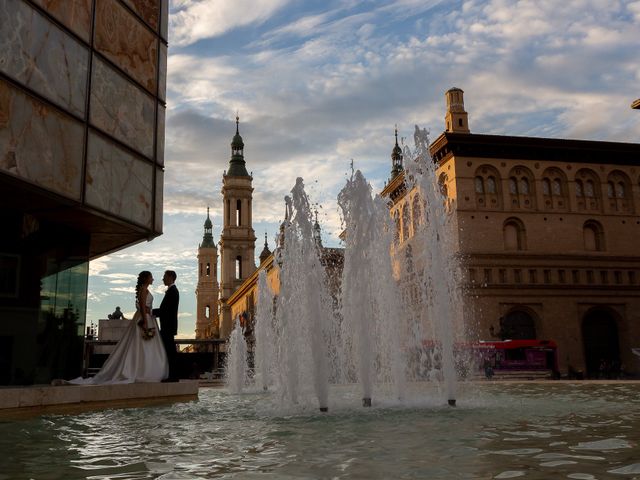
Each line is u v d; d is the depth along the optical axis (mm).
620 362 46875
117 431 7207
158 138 17422
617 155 49344
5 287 14164
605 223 48625
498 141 46969
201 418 8891
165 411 10336
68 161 13766
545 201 48031
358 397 13195
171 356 13711
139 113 16578
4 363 13977
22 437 6652
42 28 13305
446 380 11641
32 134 12828
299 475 4238
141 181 16453
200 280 178125
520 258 46125
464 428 6945
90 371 27016
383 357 13164
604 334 47562
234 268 126938
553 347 41031
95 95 14844
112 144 15352
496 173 47594
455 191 46344
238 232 127938
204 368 52875
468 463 4594
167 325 13789
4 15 12367
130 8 16484
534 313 45594
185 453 5391
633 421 7582
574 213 48125
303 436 6531
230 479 4121
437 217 13562
